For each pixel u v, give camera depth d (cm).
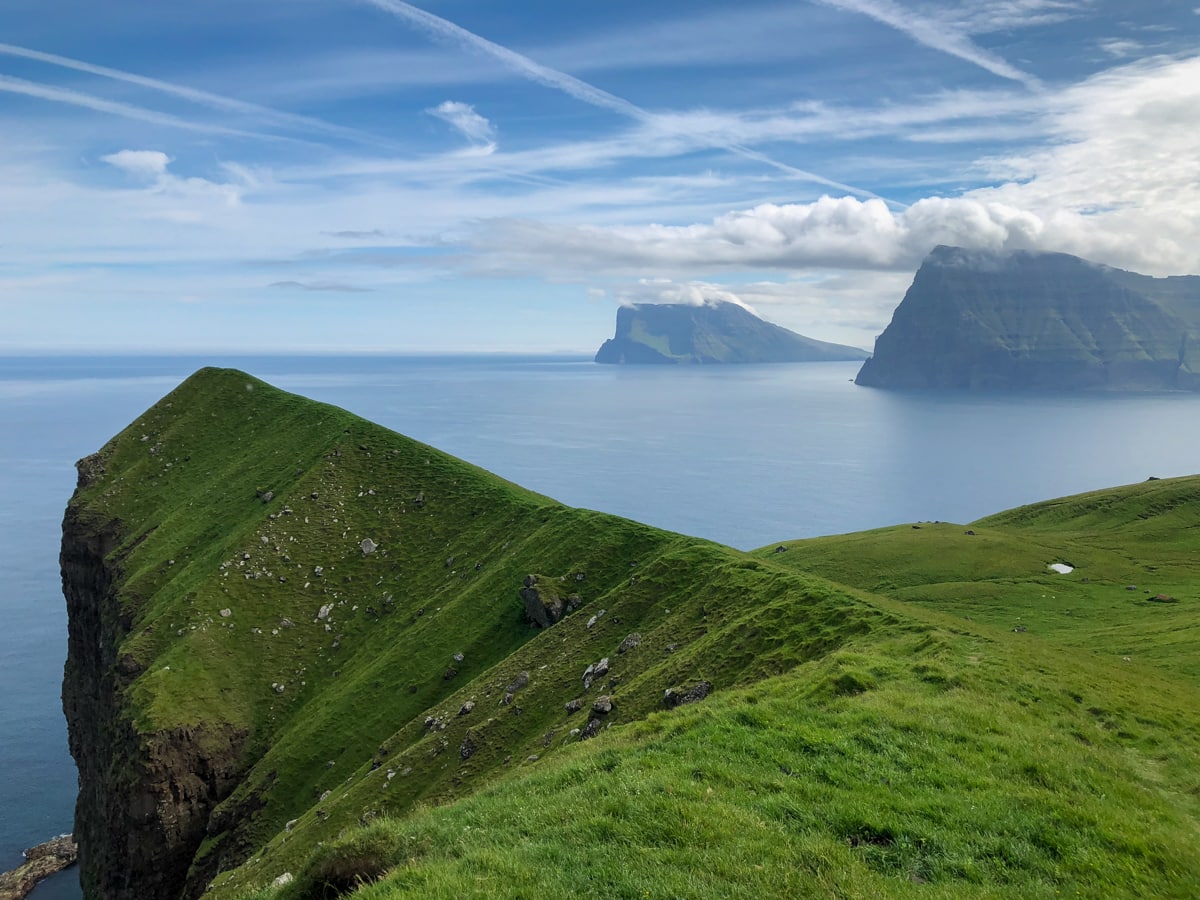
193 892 8288
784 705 2788
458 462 14362
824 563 12812
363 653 10475
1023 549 12544
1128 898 1688
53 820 13238
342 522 12988
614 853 1681
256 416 17325
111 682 10944
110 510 15225
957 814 1962
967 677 3341
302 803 8350
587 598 9056
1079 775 2358
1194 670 5525
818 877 1631
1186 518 14125
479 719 7175
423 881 1584
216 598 11394
